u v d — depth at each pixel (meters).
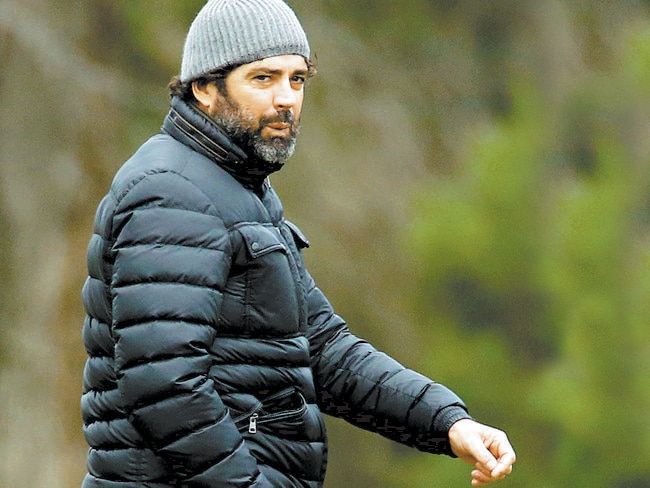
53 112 48.25
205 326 12.04
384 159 55.88
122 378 11.98
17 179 48.09
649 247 57.94
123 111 49.19
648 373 55.44
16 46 47.97
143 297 11.99
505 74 65.38
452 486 54.62
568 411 54.91
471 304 56.44
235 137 12.56
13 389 47.62
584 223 56.59
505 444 12.88
